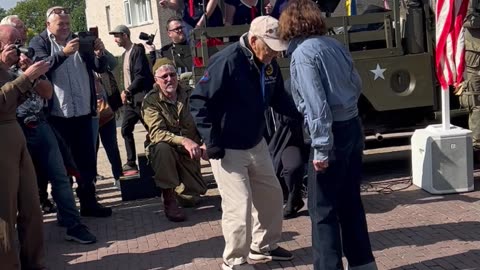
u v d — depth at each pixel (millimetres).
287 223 6020
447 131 6578
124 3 31844
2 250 4578
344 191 4305
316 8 4211
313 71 3977
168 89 6453
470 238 5242
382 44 7824
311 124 3988
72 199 5879
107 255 5559
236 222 4605
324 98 3980
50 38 6109
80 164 6594
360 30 7688
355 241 4383
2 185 4539
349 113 4172
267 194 4836
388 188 6992
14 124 4645
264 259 5043
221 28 6996
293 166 5977
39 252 4945
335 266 4273
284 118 5988
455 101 7969
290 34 4188
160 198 7410
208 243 5652
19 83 4547
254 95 4543
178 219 6367
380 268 4781
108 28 34594
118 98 8344
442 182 6539
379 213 6113
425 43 7434
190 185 6715
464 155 6523
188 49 7625
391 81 7363
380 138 7441
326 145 3986
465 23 6961
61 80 6168
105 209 6766
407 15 7441
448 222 5680
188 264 5180
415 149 6895
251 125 4574
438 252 4996
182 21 7703
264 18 4426
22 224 4855
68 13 6152
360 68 7305
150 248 5656
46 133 5656
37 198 4863
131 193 7426
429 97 7406
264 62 4531
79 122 6383
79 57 6289
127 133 8703
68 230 5926
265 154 4773
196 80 6977
